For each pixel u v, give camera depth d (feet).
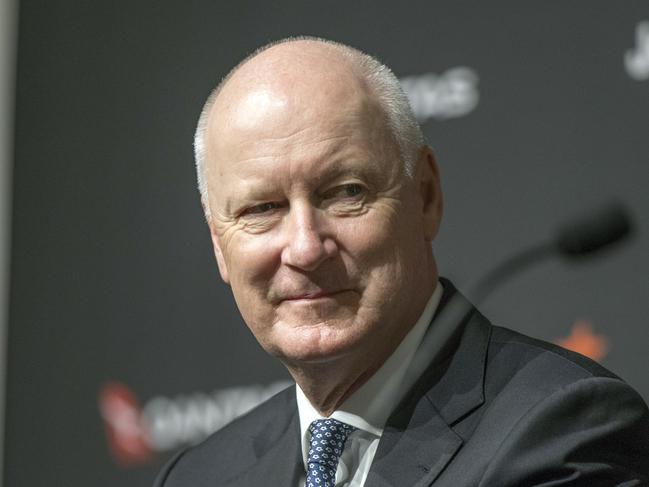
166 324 38.83
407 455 20.18
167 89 39.96
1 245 41.16
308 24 37.93
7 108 41.81
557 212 33.19
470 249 34.22
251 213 20.79
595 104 33.17
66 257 40.57
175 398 38.34
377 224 20.44
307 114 20.39
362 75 21.25
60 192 40.98
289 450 22.88
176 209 39.29
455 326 21.76
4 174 41.50
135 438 38.68
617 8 33.22
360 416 21.20
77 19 41.52
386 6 36.55
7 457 40.24
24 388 40.40
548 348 20.86
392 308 20.66
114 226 40.09
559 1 33.99
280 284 20.54
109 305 39.73
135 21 40.68
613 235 24.02
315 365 20.79
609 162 32.76
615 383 19.42
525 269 33.22
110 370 39.34
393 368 21.33
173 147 39.65
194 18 39.83
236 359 37.65
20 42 42.19
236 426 25.17
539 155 33.68
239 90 21.16
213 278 38.42
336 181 20.33
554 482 18.66
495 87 34.58
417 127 21.80
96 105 40.91
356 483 20.80
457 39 35.29
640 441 19.44
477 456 19.35
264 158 20.39
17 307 40.93
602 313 32.19
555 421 18.98
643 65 32.73
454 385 20.90
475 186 34.42
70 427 39.60
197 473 24.35
